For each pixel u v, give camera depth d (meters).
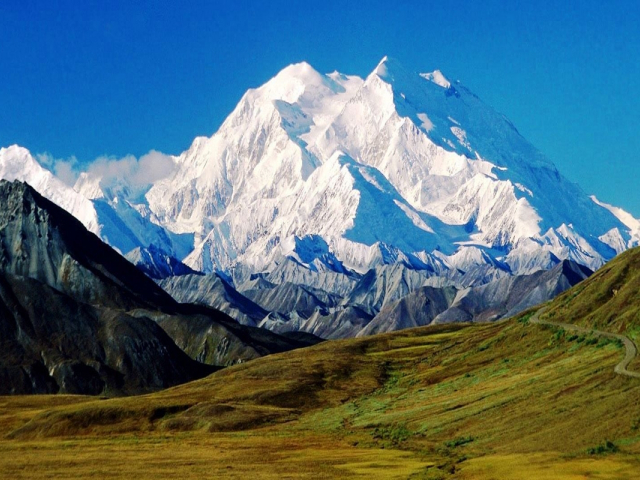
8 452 176.88
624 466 113.88
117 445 182.38
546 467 117.50
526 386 167.25
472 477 118.81
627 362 155.62
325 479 126.94
